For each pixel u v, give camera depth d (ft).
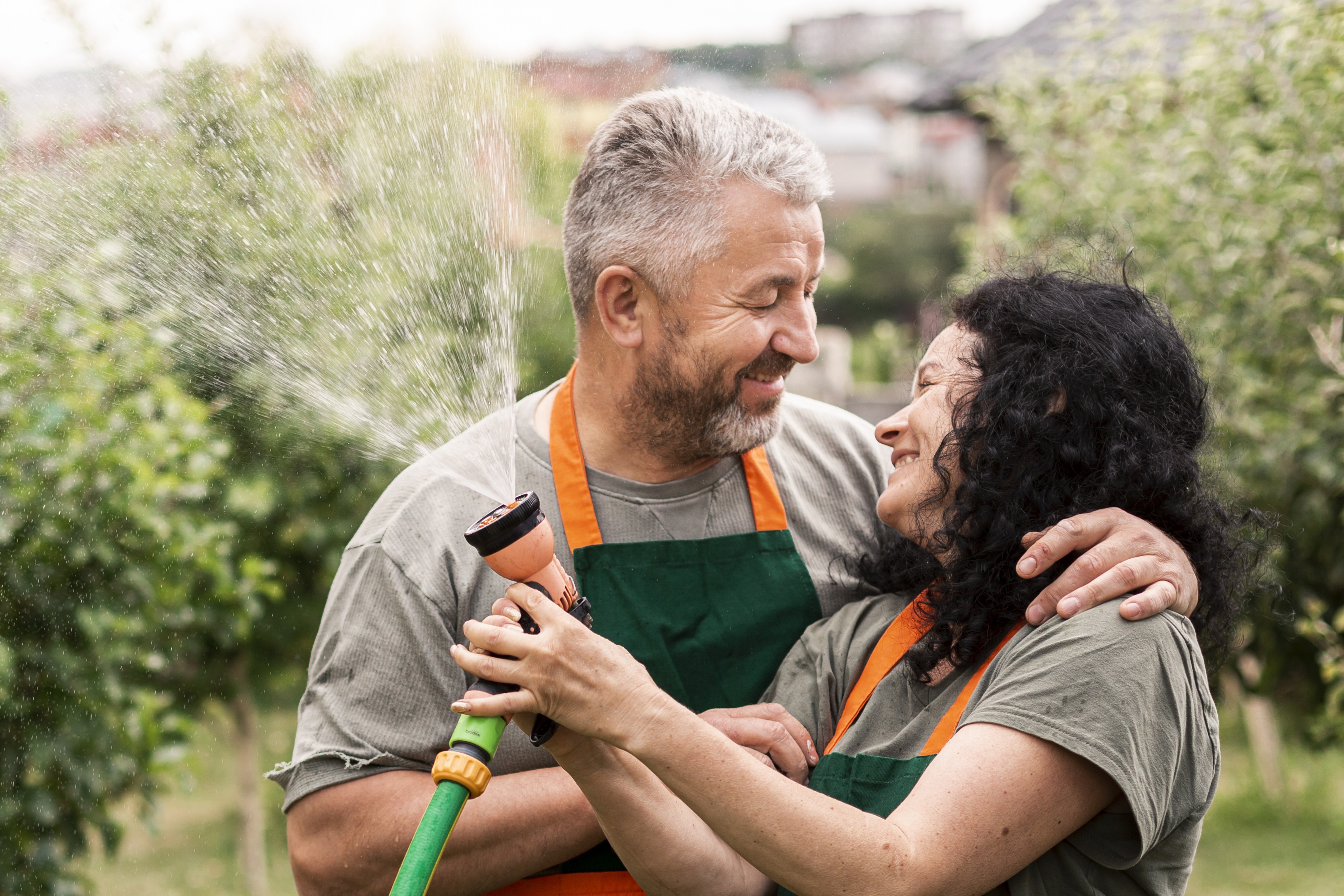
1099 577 4.99
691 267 5.66
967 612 5.35
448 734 5.83
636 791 5.07
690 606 6.21
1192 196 15.89
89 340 10.59
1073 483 5.37
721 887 5.32
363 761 5.71
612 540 6.27
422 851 4.42
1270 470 14.44
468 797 4.58
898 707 5.60
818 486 6.81
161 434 11.44
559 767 5.98
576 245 6.04
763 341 5.75
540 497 6.27
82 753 11.74
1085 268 6.27
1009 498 5.36
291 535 15.25
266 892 19.71
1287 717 23.22
